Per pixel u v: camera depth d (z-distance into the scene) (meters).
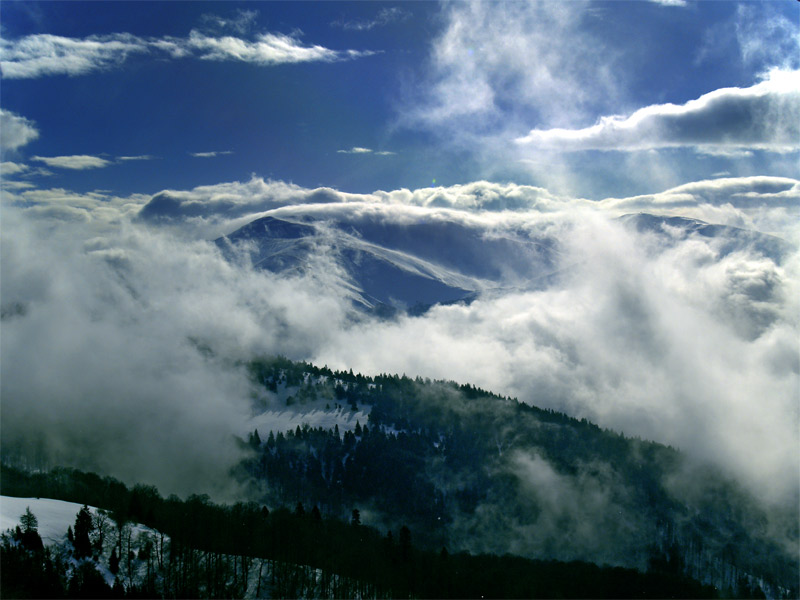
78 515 176.50
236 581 181.62
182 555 183.88
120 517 187.50
